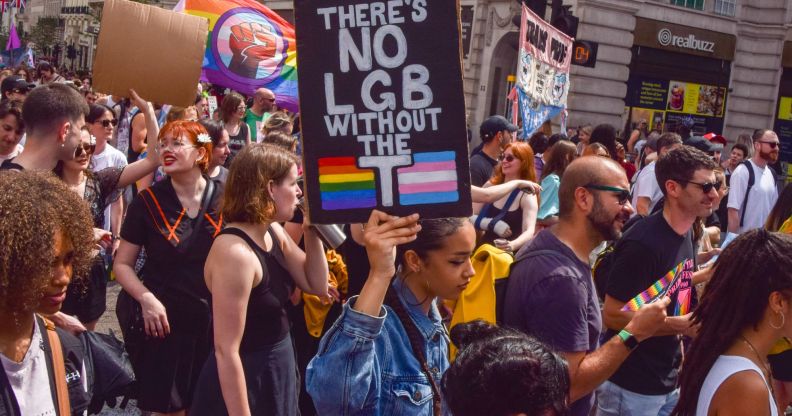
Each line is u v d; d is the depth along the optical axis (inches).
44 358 84.7
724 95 887.1
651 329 117.6
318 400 93.0
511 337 73.0
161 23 184.4
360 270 168.1
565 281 117.1
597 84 792.9
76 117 162.1
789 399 137.1
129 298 164.6
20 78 390.9
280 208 132.6
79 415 116.6
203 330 161.5
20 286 76.7
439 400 102.1
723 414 99.6
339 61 93.7
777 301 99.8
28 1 2960.1
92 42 2190.0
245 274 125.1
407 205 93.8
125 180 181.0
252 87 346.0
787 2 858.1
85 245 83.7
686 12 837.8
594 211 123.1
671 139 287.4
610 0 780.6
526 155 222.7
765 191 307.4
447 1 92.3
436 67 92.7
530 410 67.9
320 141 94.3
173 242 160.7
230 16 340.5
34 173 83.1
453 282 103.1
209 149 166.4
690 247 150.5
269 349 132.6
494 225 218.5
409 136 93.4
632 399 145.6
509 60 895.1
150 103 184.2
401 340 100.5
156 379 159.0
